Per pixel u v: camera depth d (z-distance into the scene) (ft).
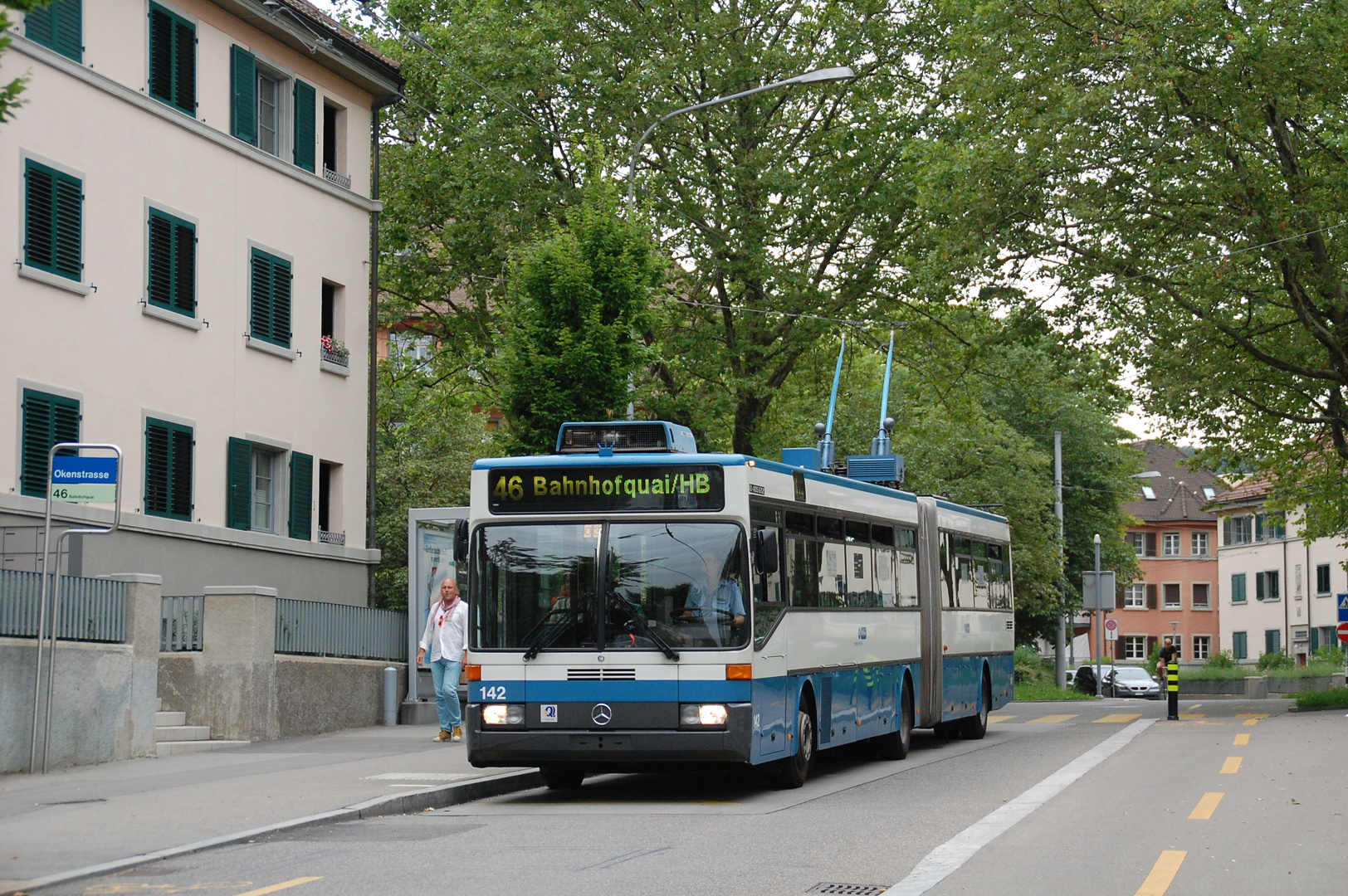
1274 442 123.13
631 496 46.47
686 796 48.37
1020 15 89.61
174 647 66.80
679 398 109.40
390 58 102.73
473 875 30.86
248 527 82.53
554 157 110.42
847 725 56.29
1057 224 91.71
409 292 118.01
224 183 81.82
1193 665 309.01
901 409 169.99
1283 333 104.88
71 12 71.26
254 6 82.74
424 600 80.18
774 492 49.49
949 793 48.29
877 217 110.93
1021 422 194.39
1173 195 89.35
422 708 79.92
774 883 29.94
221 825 37.73
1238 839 36.22
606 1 109.60
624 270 71.20
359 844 36.11
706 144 111.14
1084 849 34.65
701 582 45.70
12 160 67.56
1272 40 82.64
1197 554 311.88
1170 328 91.30
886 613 62.34
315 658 72.28
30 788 46.52
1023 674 183.42
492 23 107.14
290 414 86.94
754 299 114.11
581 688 45.37
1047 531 172.96
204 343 79.92
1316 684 199.41
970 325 114.11
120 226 74.13
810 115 114.73
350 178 93.71
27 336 68.18
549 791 50.52
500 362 71.26
